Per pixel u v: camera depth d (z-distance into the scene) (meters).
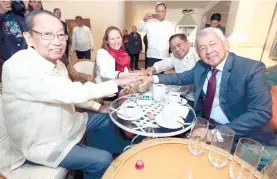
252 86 1.16
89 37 4.48
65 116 1.15
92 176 1.19
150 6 5.60
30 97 1.00
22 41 1.92
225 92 1.30
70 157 1.08
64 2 4.88
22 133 1.05
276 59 2.47
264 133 1.31
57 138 1.12
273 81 1.82
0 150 1.11
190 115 1.31
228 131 0.90
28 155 1.05
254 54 2.71
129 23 5.79
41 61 1.04
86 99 1.09
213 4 4.74
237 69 1.22
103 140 1.69
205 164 0.82
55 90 0.99
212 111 1.43
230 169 0.79
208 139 1.01
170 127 1.13
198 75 1.51
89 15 5.04
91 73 2.28
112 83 1.27
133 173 0.76
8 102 1.03
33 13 0.99
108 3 4.94
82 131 1.29
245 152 0.79
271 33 2.51
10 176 1.00
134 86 1.66
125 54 2.06
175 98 1.46
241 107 1.29
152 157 0.86
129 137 1.66
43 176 1.01
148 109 1.35
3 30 1.82
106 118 1.54
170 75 1.75
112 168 0.78
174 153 0.89
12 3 1.89
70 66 1.92
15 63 0.99
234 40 2.71
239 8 2.67
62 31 1.06
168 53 3.02
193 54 1.99
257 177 0.76
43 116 1.04
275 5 2.41
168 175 0.76
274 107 1.51
